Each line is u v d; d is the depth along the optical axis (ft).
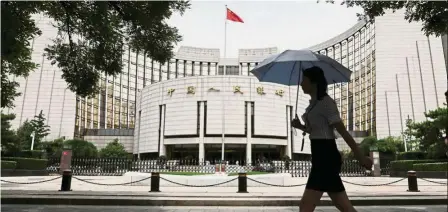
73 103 213.25
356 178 84.89
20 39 32.24
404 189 48.32
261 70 14.30
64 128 207.51
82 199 33.42
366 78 242.99
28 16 31.68
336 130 10.20
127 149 231.71
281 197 35.45
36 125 160.45
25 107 206.18
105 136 232.73
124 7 28.66
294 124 12.44
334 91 283.79
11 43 26.17
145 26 29.55
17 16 28.63
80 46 34.09
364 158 9.88
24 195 34.86
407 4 29.71
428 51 222.89
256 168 115.96
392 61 224.74
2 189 42.29
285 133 200.03
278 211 28.53
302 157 211.00
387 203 33.42
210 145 197.47
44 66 213.46
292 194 38.88
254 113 193.67
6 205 31.89
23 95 207.72
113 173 91.35
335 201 10.25
